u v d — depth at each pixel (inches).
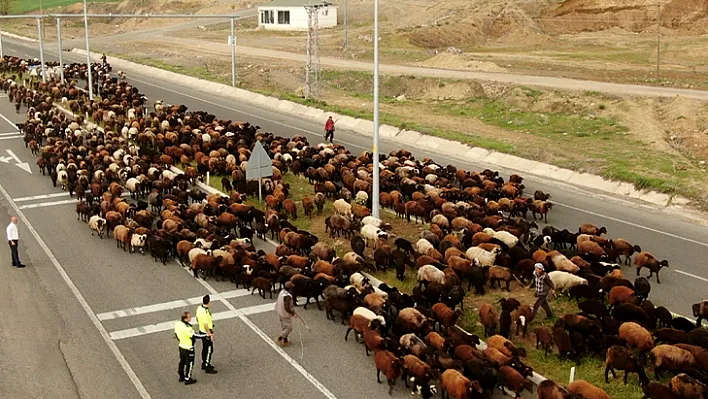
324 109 2351.1
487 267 962.1
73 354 811.4
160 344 832.9
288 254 1048.8
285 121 2267.5
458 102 2429.9
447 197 1320.1
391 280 988.6
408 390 727.1
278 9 4539.9
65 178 1508.4
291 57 3472.0
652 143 1742.1
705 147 1702.8
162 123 1961.1
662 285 976.9
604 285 901.2
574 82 2394.2
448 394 695.7
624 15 3690.9
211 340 760.3
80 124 2111.2
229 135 1824.6
